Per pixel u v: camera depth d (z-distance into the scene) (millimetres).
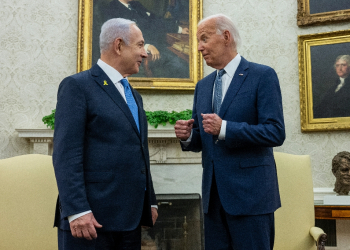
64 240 1750
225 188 1889
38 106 4523
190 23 4758
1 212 2592
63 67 4629
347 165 3598
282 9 4715
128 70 2018
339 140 4355
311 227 3012
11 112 4465
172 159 4328
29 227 2639
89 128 1811
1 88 4480
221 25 2043
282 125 1884
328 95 4395
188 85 4668
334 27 4500
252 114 1956
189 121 2125
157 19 4746
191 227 4340
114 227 1741
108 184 1766
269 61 4656
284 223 3010
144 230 4340
